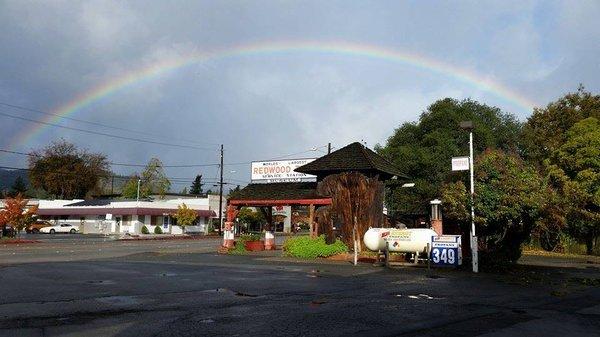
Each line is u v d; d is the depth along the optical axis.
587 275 18.64
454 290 13.53
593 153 34.66
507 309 10.70
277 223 87.44
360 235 27.88
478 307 10.84
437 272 18.22
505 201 18.81
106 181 103.12
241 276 16.38
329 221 29.27
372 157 32.22
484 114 46.50
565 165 36.12
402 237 20.47
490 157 20.34
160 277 15.88
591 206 34.41
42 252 30.06
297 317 9.35
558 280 16.70
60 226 69.38
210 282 14.66
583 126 37.50
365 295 12.35
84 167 95.62
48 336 7.67
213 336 7.77
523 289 14.10
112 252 30.72
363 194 28.50
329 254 24.56
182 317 9.25
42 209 73.81
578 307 11.18
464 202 19.30
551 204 20.75
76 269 18.38
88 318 9.09
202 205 74.62
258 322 8.86
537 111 44.34
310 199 30.88
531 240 36.25
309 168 31.83
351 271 18.33
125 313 9.61
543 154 41.56
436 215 23.19
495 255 19.42
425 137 44.41
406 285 14.44
